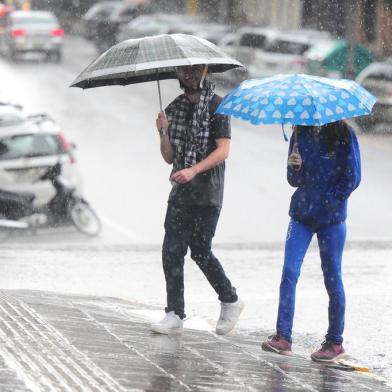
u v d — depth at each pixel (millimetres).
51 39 112438
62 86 95625
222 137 17703
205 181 17812
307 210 16953
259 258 33531
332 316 17203
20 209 43281
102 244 37781
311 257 33375
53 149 44062
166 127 17984
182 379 14172
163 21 115000
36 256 33688
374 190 56344
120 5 128750
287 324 17312
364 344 19875
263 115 16000
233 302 18938
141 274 29953
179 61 17031
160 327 18047
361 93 16703
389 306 23953
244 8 139250
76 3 158875
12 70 105312
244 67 17984
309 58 88938
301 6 125500
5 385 12688
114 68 17156
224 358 16312
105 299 22672
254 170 61438
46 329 17125
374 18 110188
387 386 15906
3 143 43406
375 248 35562
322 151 16703
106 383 13430
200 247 18234
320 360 17125
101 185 56812
